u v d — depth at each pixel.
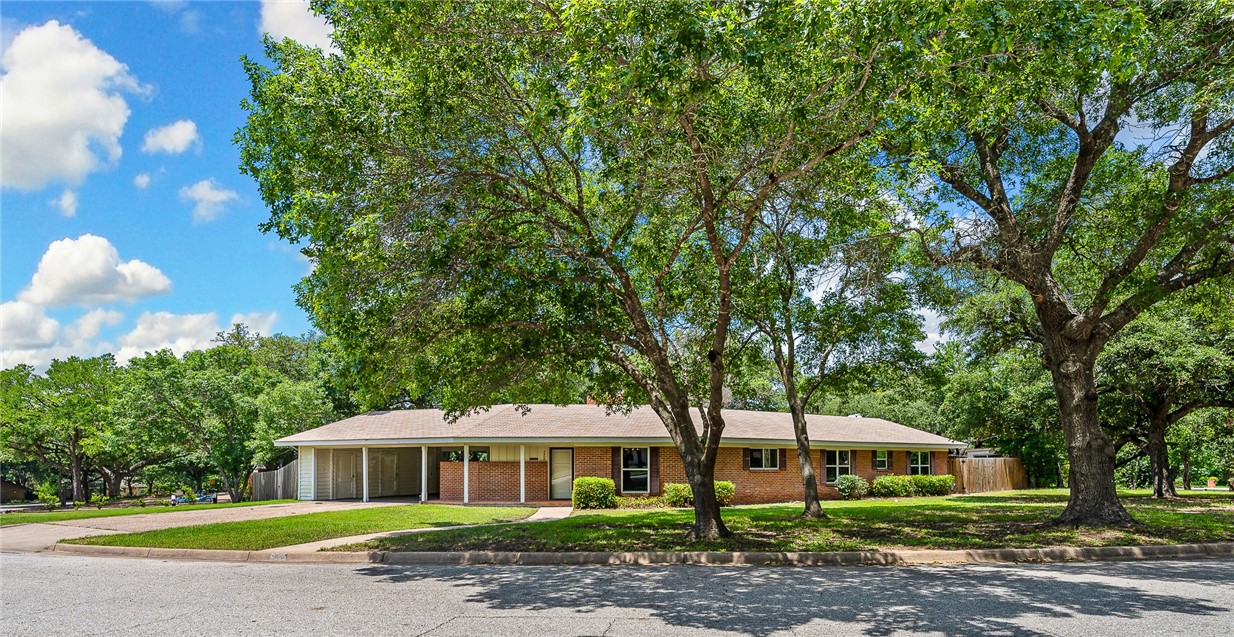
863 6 8.38
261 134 11.84
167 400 35.16
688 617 7.71
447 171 12.05
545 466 26.80
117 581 10.48
